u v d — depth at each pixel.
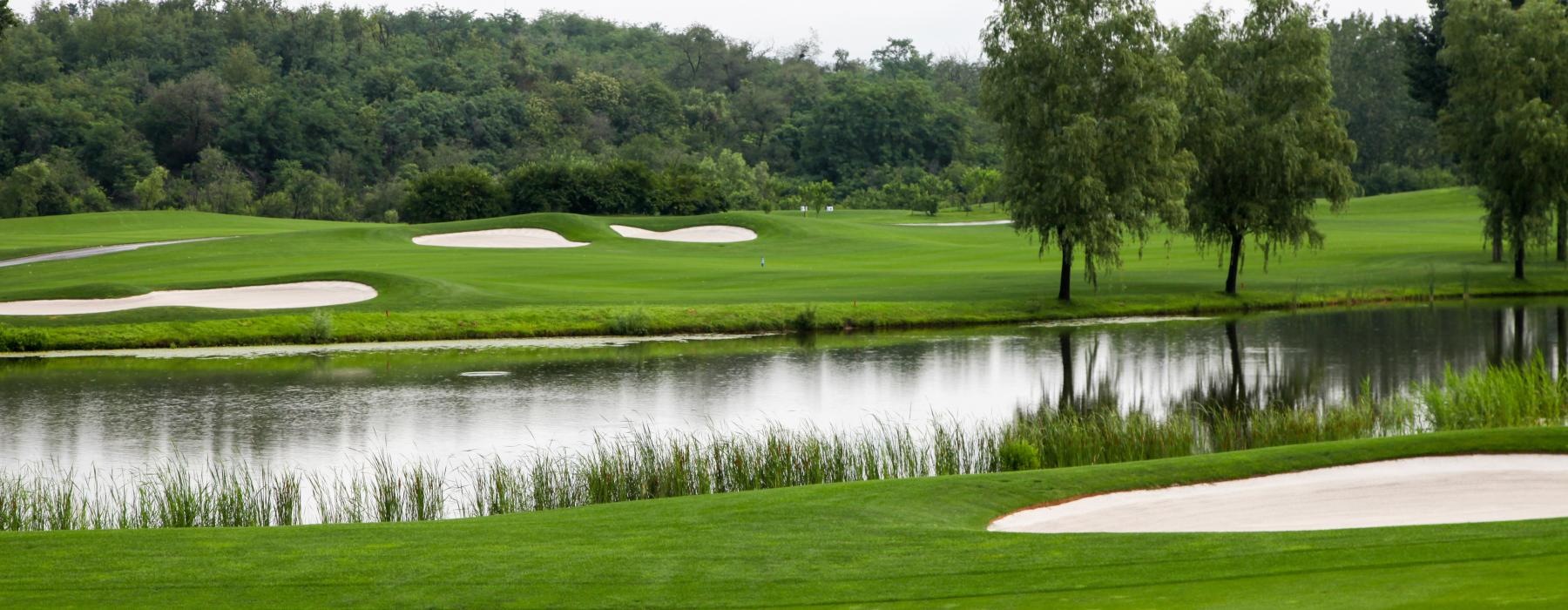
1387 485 19.25
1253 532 14.66
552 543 14.95
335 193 156.00
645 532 15.52
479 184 109.81
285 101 177.38
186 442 29.22
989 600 12.13
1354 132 158.50
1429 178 141.50
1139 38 53.16
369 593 12.96
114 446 28.72
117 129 164.88
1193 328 50.09
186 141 175.25
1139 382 37.38
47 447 28.61
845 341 47.16
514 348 45.56
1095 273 58.38
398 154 184.75
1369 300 59.09
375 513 22.75
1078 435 26.58
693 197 113.12
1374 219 97.75
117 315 47.59
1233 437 28.34
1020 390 36.03
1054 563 13.46
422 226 87.19
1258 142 56.44
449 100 194.25
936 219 120.00
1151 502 18.48
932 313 52.03
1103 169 53.56
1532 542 13.10
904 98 190.88
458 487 24.73
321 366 41.00
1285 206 57.19
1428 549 13.09
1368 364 39.97
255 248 75.31
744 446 25.70
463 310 50.09
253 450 28.41
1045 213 53.50
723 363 41.44
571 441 29.22
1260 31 57.50
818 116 192.88
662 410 33.22
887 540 14.82
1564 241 70.19
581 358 42.78
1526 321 50.81
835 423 31.33
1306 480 19.72
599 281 61.59
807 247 83.31
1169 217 53.25
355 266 66.56
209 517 21.67
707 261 74.25
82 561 14.26
